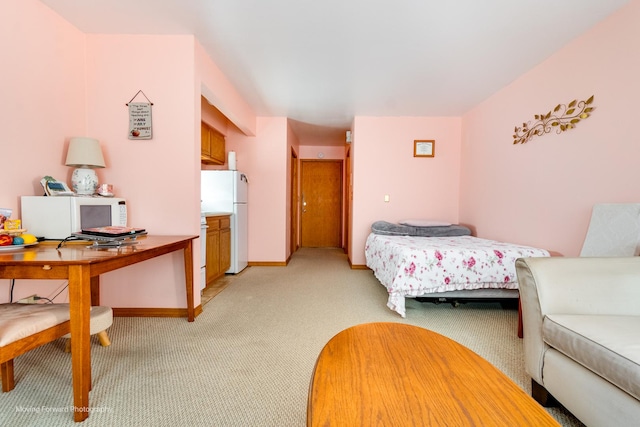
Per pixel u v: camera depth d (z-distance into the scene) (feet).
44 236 5.69
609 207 5.90
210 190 12.28
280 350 5.81
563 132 7.48
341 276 12.12
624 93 5.94
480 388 2.54
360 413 2.20
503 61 8.17
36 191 6.10
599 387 3.21
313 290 10.07
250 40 7.32
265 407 4.13
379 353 3.16
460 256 7.44
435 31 6.81
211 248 10.13
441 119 13.24
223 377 4.85
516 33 6.86
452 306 8.44
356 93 10.58
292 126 15.30
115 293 7.54
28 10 5.86
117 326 6.95
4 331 3.38
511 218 9.55
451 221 13.34
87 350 3.89
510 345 6.02
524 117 8.94
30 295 6.08
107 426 3.73
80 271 3.82
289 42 7.37
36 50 6.05
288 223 15.25
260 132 13.87
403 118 13.25
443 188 13.33
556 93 7.70
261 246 14.14
